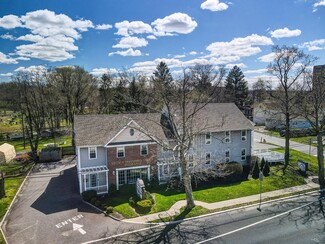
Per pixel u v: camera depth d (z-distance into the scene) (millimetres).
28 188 30297
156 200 25875
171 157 31656
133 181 30500
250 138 38062
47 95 55000
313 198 26469
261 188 28219
